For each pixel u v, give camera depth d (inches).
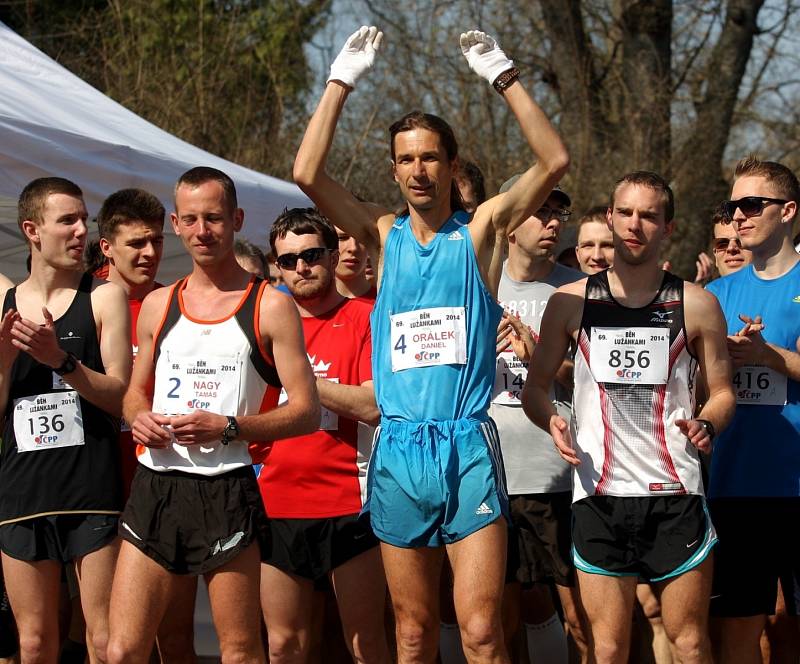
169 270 627.2
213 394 277.0
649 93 1092.5
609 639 288.7
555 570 357.4
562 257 481.4
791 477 326.3
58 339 303.9
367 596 327.0
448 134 280.5
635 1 1113.4
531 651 386.9
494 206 283.9
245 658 276.1
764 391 328.8
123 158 440.1
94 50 1120.8
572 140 1107.9
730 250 394.9
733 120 1175.0
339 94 291.9
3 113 404.8
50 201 305.1
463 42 288.5
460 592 272.5
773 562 328.5
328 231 344.2
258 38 1170.0
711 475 335.9
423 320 280.2
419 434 276.7
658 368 289.6
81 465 301.9
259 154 1099.9
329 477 329.1
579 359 296.7
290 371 279.4
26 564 298.7
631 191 291.1
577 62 1093.1
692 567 285.0
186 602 324.5
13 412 302.5
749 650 331.6
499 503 275.9
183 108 1090.7
